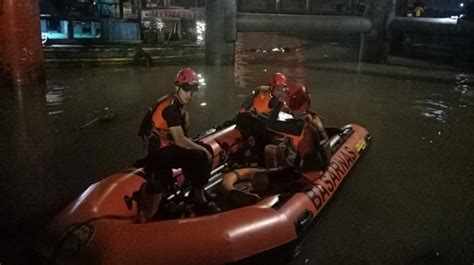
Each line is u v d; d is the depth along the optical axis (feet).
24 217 13.60
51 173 17.25
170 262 9.21
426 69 52.29
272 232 10.55
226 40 47.70
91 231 9.68
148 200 11.16
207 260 9.46
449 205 15.43
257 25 48.03
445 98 35.42
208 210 12.44
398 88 39.37
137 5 52.39
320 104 31.81
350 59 59.67
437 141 23.44
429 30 52.39
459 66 55.67
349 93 36.27
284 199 12.03
